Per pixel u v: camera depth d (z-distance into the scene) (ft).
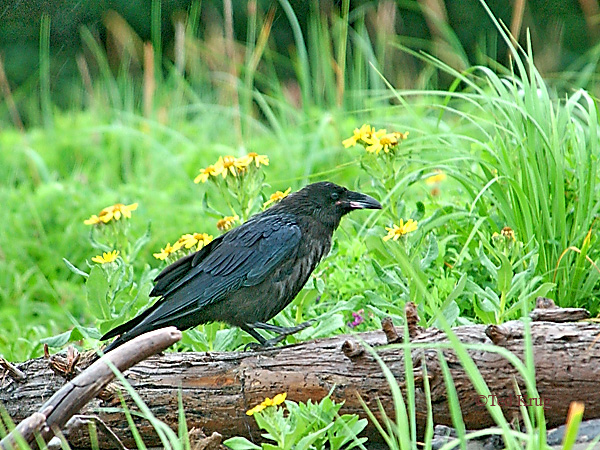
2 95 74.79
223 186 31.63
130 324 26.99
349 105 58.39
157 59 63.46
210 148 55.88
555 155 30.94
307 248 28.60
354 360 24.34
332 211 29.32
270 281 27.68
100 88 68.54
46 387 25.09
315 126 55.26
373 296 28.17
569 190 32.07
